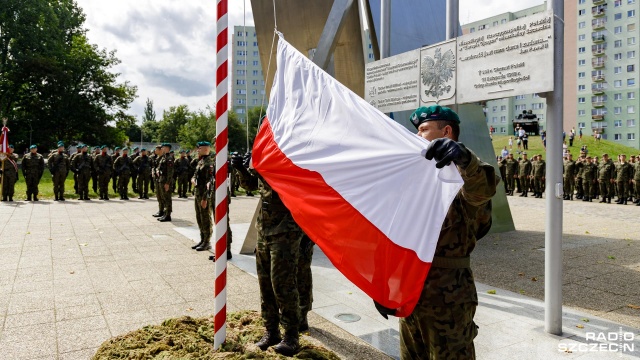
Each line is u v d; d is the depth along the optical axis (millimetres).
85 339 3633
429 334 2055
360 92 7801
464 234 2068
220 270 2941
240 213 12836
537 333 3855
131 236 8531
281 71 3404
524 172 19734
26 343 3537
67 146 39562
